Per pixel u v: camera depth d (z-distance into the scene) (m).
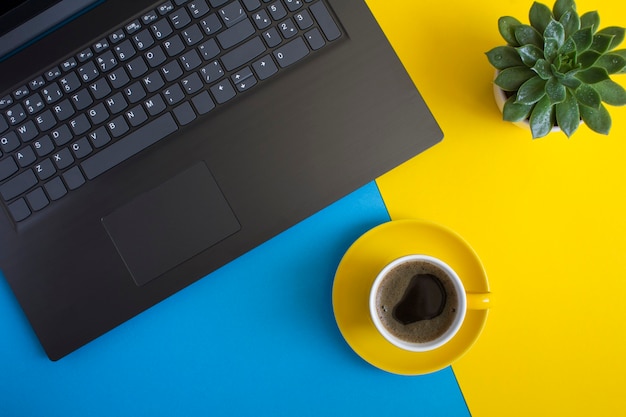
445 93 0.72
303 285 0.72
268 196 0.67
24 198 0.66
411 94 0.67
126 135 0.66
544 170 0.71
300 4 0.66
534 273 0.71
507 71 0.61
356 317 0.69
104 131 0.66
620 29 0.62
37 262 0.67
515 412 0.70
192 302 0.72
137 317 0.72
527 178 0.71
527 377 0.70
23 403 0.71
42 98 0.66
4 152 0.66
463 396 0.71
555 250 0.71
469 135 0.72
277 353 0.71
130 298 0.67
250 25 0.66
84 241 0.67
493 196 0.71
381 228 0.69
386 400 0.71
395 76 0.67
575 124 0.60
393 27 0.73
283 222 0.67
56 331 0.67
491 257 0.71
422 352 0.68
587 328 0.70
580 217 0.71
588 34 0.59
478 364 0.71
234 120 0.66
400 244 0.69
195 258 0.67
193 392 0.71
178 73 0.66
